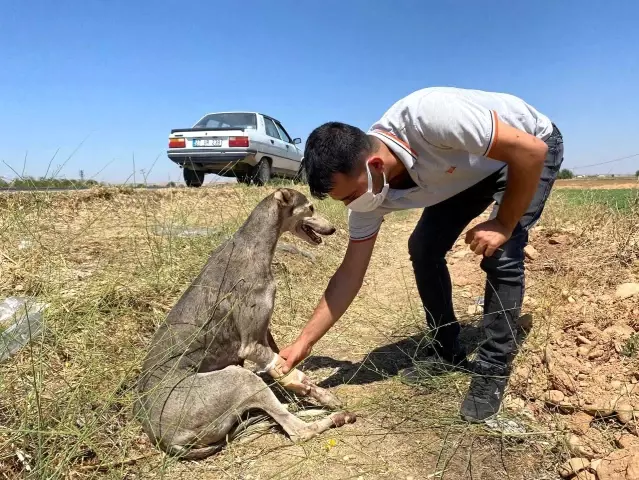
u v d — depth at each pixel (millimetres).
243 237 3260
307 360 3822
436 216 3262
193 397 2688
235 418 2752
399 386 3312
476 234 2582
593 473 2332
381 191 2715
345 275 3129
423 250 3309
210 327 2982
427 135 2549
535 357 3268
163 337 2945
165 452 2676
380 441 2756
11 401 2664
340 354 3914
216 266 3162
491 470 2471
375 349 3969
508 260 2803
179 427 2645
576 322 3604
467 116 2426
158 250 4598
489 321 2877
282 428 2852
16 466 2373
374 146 2611
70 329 3244
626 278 4309
